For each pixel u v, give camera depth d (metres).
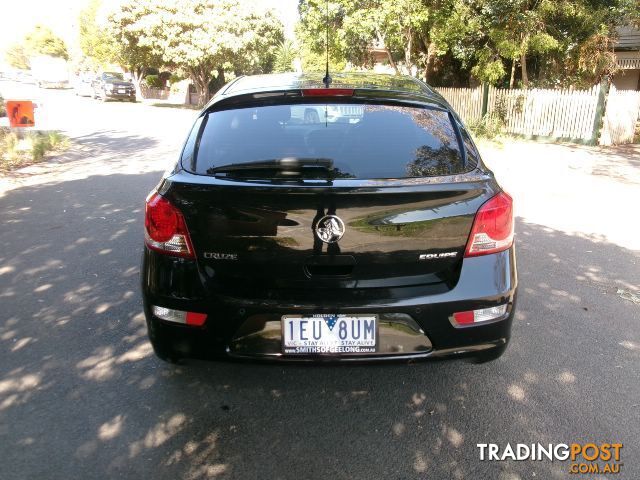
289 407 3.21
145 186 9.16
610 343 3.99
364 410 3.19
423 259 2.78
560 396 3.32
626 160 12.51
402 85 3.61
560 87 16.91
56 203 7.96
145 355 3.78
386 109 3.21
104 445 2.87
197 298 2.81
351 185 2.71
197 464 2.74
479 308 2.85
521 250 6.08
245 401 3.27
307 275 2.77
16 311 4.43
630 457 2.80
